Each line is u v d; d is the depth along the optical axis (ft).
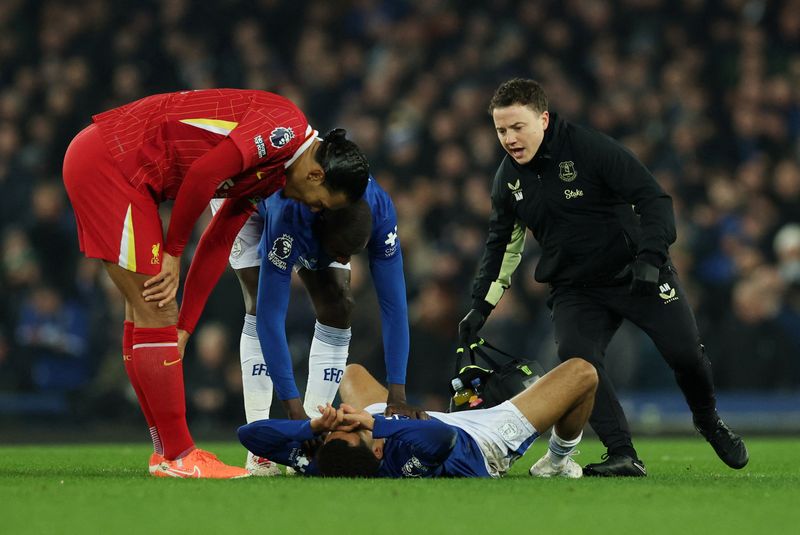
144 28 189.88
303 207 65.82
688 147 167.43
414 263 148.15
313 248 67.10
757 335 139.54
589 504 51.11
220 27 191.31
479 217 152.35
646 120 172.35
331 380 74.49
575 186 71.10
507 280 75.82
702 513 49.06
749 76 178.19
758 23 186.60
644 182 69.56
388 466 62.23
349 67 186.80
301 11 196.03
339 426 61.26
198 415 135.03
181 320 67.82
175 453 64.44
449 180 160.45
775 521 47.24
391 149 168.04
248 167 61.82
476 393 69.10
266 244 66.13
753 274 143.02
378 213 67.10
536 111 70.44
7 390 148.97
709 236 156.04
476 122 168.25
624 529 45.14
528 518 47.19
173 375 63.77
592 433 141.08
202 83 183.73
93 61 186.91
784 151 173.17
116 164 61.98
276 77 186.60
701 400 74.64
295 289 135.03
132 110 63.05
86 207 62.39
